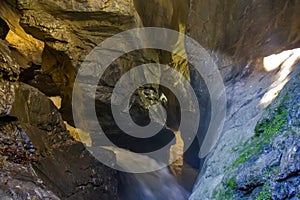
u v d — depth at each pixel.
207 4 4.80
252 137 2.44
